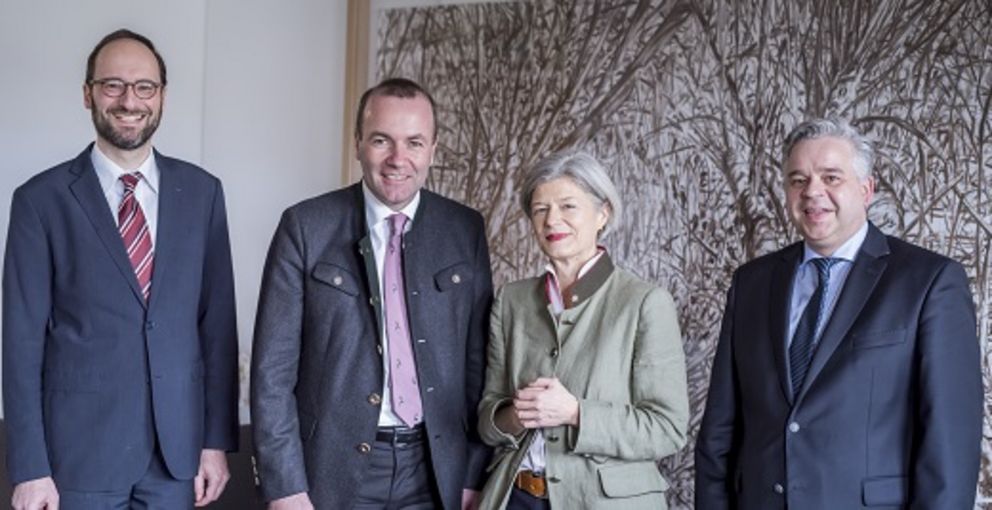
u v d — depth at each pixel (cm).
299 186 470
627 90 412
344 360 261
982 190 354
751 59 391
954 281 234
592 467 250
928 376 227
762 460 243
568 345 259
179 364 271
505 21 437
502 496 258
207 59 455
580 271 265
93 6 422
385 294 267
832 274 246
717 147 394
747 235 386
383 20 462
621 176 411
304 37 471
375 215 270
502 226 432
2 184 417
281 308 264
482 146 438
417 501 265
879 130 370
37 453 260
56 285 266
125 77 264
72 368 263
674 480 397
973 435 228
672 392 253
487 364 277
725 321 266
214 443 283
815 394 236
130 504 272
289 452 257
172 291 271
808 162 242
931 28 364
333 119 470
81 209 266
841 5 378
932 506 222
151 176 277
